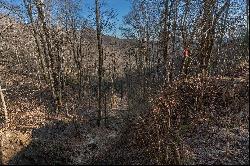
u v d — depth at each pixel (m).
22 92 35.03
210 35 23.36
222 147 16.11
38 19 31.64
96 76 47.38
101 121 28.41
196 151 16.41
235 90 19.97
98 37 27.50
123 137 20.81
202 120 18.95
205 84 21.14
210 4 23.70
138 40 46.28
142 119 20.17
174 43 27.05
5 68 42.25
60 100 30.62
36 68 42.38
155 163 16.25
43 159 18.81
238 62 24.42
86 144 22.22
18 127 24.44
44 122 26.45
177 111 20.33
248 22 15.77
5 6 28.80
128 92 43.62
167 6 27.52
